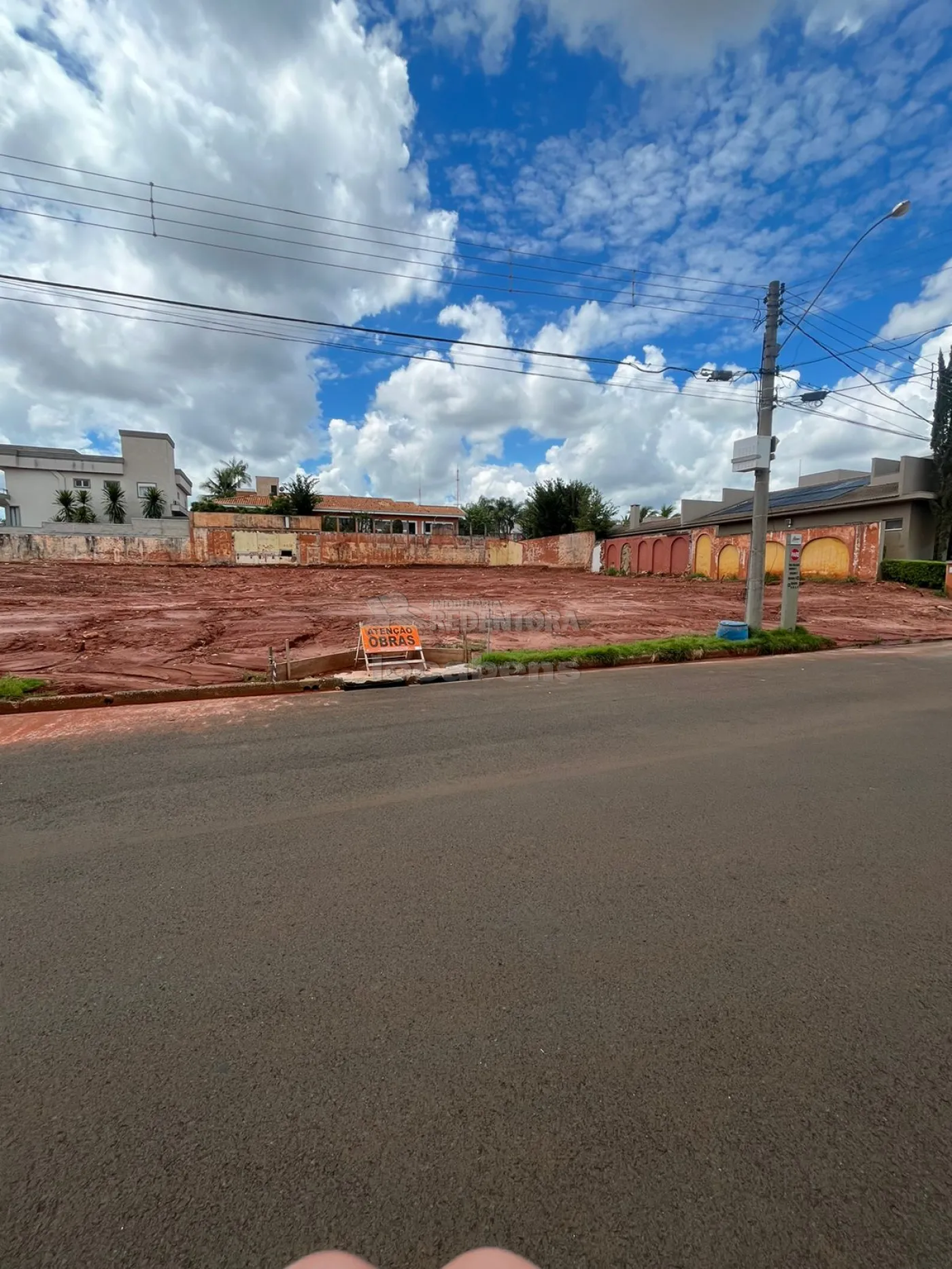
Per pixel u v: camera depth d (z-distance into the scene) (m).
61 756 4.83
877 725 5.70
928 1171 1.47
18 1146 1.53
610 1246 1.31
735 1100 1.67
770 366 10.99
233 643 10.59
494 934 2.45
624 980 2.17
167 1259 1.28
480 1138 1.55
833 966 2.26
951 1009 2.03
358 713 6.19
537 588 24.25
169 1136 1.56
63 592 17.80
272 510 43.19
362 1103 1.66
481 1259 1.20
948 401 23.45
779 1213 1.37
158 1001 2.07
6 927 2.52
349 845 3.25
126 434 45.50
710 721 5.84
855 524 23.73
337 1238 1.32
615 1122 1.60
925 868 2.99
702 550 30.20
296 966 2.25
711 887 2.80
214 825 3.52
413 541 38.00
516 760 4.66
